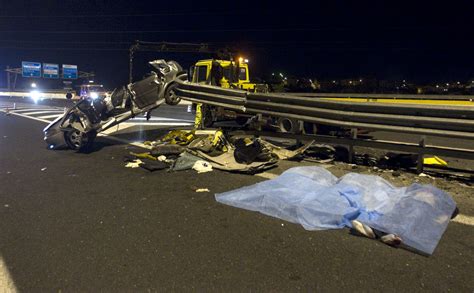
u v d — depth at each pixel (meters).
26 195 4.89
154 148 7.20
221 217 4.09
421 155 5.84
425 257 3.19
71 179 5.69
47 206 4.45
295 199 4.36
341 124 6.52
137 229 3.76
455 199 4.70
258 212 4.23
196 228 3.79
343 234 3.65
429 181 5.51
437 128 5.51
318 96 12.07
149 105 8.20
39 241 3.48
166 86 8.26
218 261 3.11
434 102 9.94
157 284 2.77
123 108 8.17
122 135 10.11
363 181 4.76
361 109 6.28
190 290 2.69
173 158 7.02
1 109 20.56
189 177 5.75
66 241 3.48
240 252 3.27
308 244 3.43
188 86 8.27
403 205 3.96
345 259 3.15
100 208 4.38
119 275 2.89
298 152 6.97
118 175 5.91
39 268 2.99
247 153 6.21
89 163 6.80
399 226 3.54
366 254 3.24
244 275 2.89
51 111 18.98
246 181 5.50
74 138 7.95
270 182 5.00
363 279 2.84
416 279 2.84
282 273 2.92
